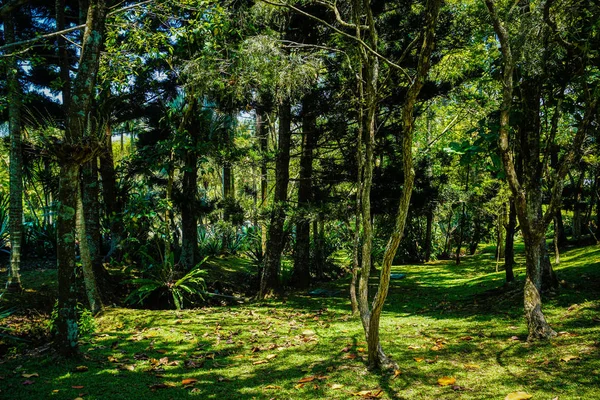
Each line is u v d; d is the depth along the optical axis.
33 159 10.94
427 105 11.21
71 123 3.83
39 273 9.24
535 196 4.86
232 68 6.26
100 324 6.54
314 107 8.55
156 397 3.26
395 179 9.40
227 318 6.79
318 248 12.57
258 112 10.01
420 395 3.08
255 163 9.84
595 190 13.51
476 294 7.39
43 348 4.48
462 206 16.72
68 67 8.77
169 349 4.84
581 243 14.14
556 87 5.31
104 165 10.38
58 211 4.03
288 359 4.27
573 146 4.19
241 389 3.42
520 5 5.88
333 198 9.86
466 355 4.00
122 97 9.73
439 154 14.09
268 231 9.33
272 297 9.09
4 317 6.50
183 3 6.73
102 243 11.84
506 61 4.21
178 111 9.98
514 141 5.45
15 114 7.73
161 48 8.66
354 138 9.52
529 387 3.05
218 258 14.20
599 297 5.47
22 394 3.28
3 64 6.11
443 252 19.23
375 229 13.96
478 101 10.02
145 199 9.73
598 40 4.98
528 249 4.32
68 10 11.03
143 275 9.66
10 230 7.59
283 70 5.45
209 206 10.84
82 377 3.70
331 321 6.27
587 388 2.91
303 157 10.14
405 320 5.99
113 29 7.18
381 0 8.05
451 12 9.02
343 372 3.69
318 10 7.86
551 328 4.40
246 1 7.07
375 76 4.72
